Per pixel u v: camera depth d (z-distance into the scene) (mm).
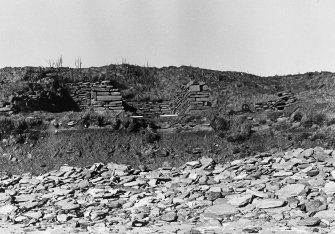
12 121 36844
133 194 29000
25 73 52625
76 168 33062
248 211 25094
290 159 31703
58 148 35375
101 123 37250
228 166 32281
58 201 28375
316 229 21500
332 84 56438
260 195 26453
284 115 38000
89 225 24328
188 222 24156
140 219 24719
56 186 30953
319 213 23609
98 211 26250
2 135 36219
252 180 29422
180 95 45750
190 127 37094
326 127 34531
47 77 52031
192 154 34656
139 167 33344
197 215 25203
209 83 58781
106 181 31141
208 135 36250
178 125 37562
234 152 34312
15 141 35812
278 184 28000
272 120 37438
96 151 35062
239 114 40500
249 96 54938
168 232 22453
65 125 37219
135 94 53406
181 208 26344
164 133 36906
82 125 37094
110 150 35125
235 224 23344
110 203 27531
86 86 50906
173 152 34969
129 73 59281
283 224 22688
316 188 26859
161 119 39344
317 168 29516
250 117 37781
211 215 24922
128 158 34469
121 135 36406
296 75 63594
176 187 29812
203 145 35312
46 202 28359
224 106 50406
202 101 41094
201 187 28938
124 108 43062
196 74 61031
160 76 60375
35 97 44219
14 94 43094
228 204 26062
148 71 61281
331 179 27688
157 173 32312
